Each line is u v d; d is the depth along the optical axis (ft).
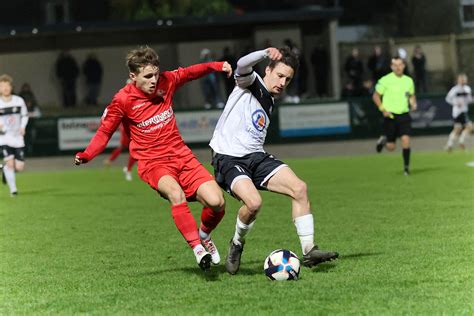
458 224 68.39
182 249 61.36
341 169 132.36
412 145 178.91
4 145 110.22
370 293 43.52
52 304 44.16
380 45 230.27
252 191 47.70
